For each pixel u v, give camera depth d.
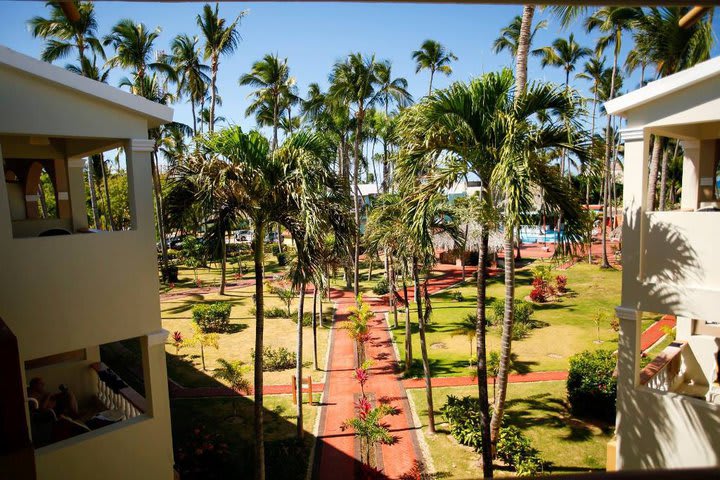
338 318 28.19
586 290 31.42
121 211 46.09
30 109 7.46
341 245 11.90
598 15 27.56
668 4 1.42
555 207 10.15
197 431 13.44
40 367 11.30
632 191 8.51
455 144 10.38
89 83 7.82
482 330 11.00
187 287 37.03
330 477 13.10
